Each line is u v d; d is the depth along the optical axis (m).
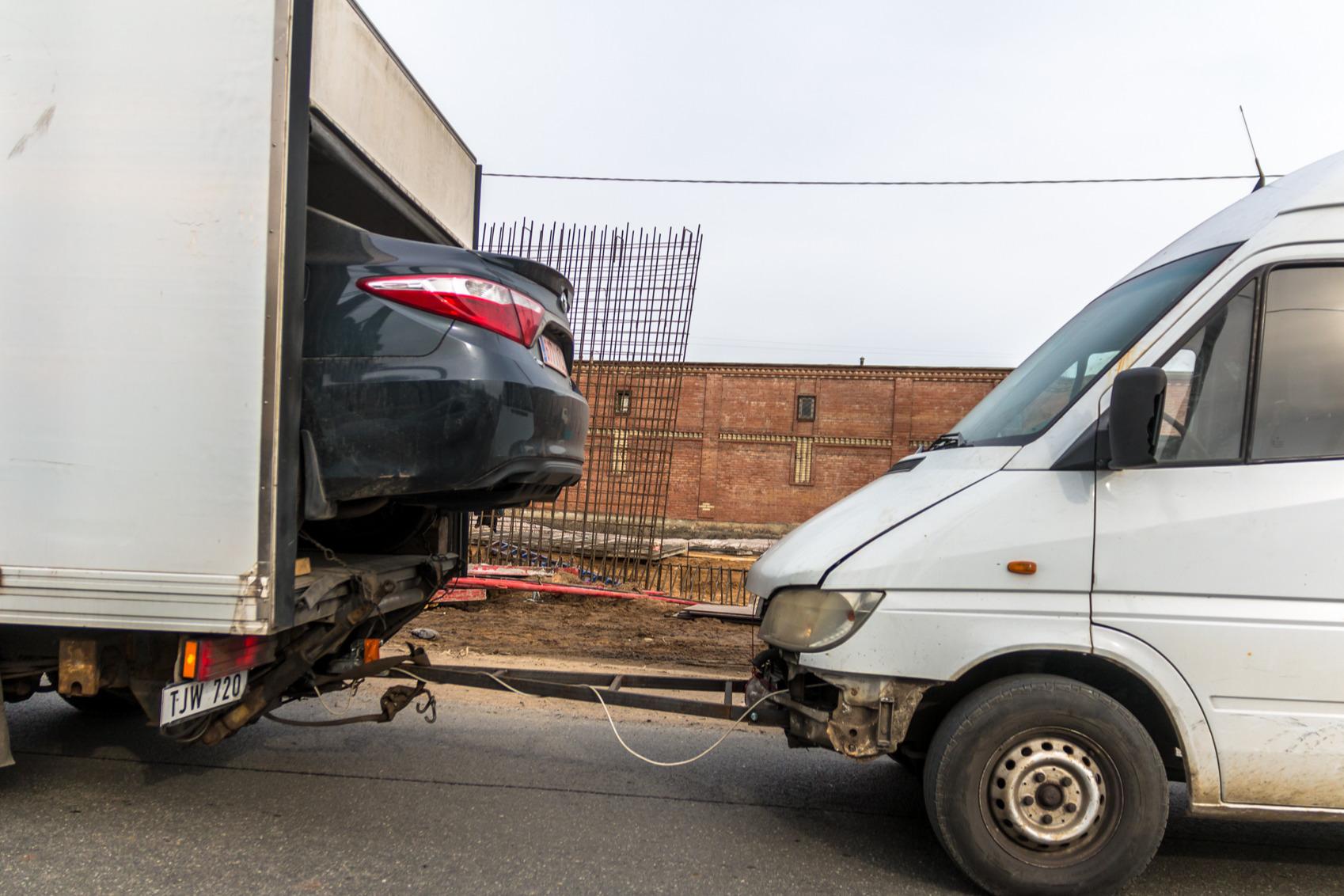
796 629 3.62
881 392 29.53
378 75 4.12
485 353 3.52
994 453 3.59
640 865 3.61
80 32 3.20
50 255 3.20
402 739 5.25
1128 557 3.29
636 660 7.94
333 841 3.72
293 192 3.19
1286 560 3.23
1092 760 3.29
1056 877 3.26
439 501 4.06
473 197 5.64
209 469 3.14
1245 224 3.61
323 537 5.10
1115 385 3.15
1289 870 3.82
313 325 3.54
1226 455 3.35
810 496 29.72
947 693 3.57
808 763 5.17
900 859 3.79
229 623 3.12
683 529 30.06
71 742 4.91
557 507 14.18
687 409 30.44
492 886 3.35
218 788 4.30
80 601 3.18
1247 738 3.23
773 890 3.43
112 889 3.19
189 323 3.15
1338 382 3.36
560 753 5.14
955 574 3.39
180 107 3.16
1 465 3.20
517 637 8.80
